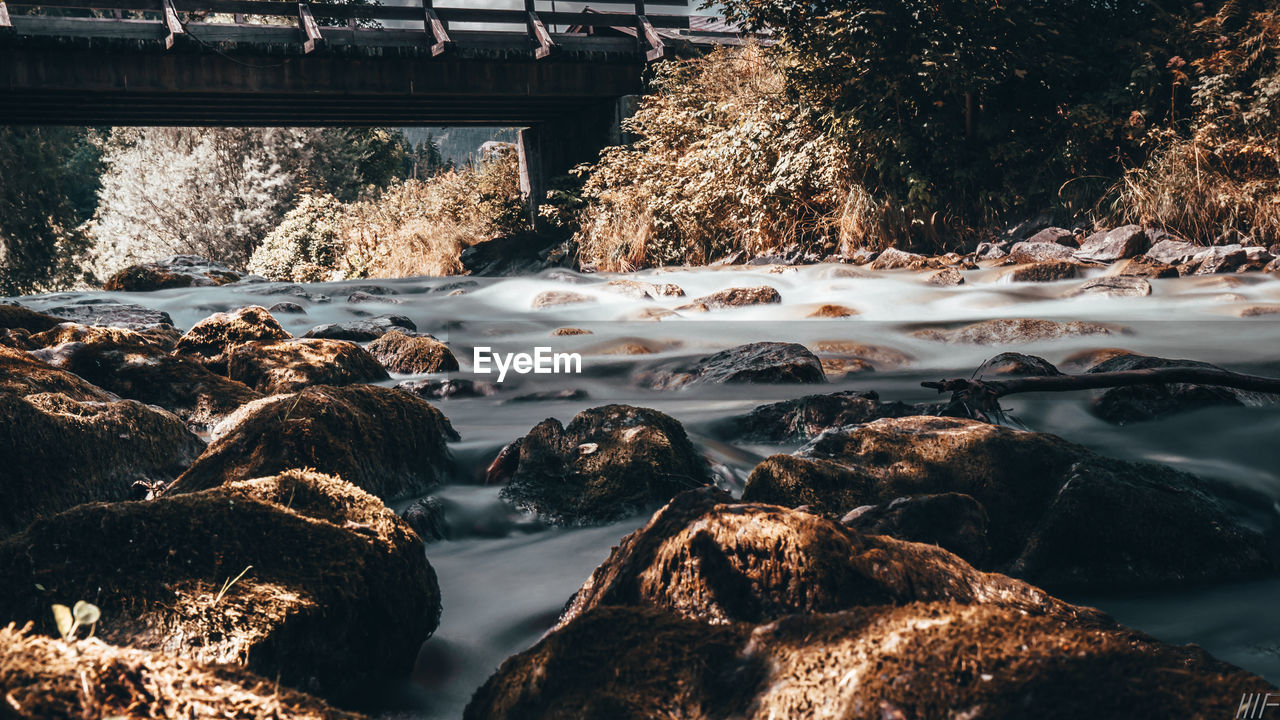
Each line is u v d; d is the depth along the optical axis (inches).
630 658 74.5
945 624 66.3
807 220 546.0
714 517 88.5
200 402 206.4
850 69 499.8
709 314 390.6
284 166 1149.1
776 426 186.9
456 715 92.8
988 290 396.5
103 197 1275.8
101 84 593.0
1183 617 112.4
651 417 162.2
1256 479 153.9
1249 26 504.7
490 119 810.8
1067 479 131.6
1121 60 524.1
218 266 583.5
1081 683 59.8
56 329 239.3
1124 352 252.4
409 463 160.9
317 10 646.5
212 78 619.2
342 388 162.6
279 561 96.0
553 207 730.8
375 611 98.6
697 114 618.5
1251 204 443.8
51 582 90.1
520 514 147.9
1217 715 56.5
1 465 136.8
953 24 486.6
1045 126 526.9
